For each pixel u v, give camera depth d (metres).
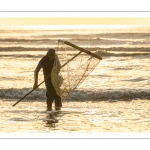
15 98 30.28
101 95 30.28
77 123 21.81
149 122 22.19
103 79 38.88
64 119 22.80
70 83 22.73
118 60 59.31
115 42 96.06
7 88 32.56
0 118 22.98
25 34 130.38
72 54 65.44
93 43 96.69
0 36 119.56
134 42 94.44
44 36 121.06
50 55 22.17
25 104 27.67
